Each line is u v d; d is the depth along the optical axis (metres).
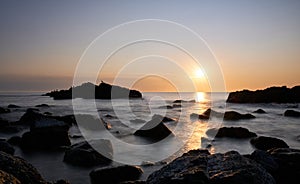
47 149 13.10
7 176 4.89
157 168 10.25
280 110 38.91
